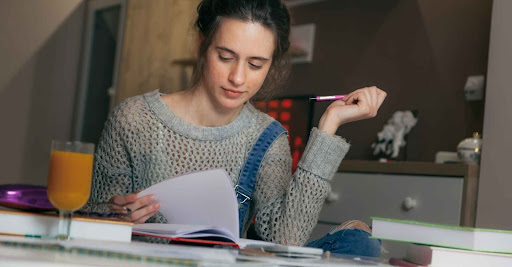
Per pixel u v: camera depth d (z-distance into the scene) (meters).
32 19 4.74
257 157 1.60
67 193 0.90
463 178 2.62
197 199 1.22
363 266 0.88
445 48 3.20
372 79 3.50
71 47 4.81
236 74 1.44
